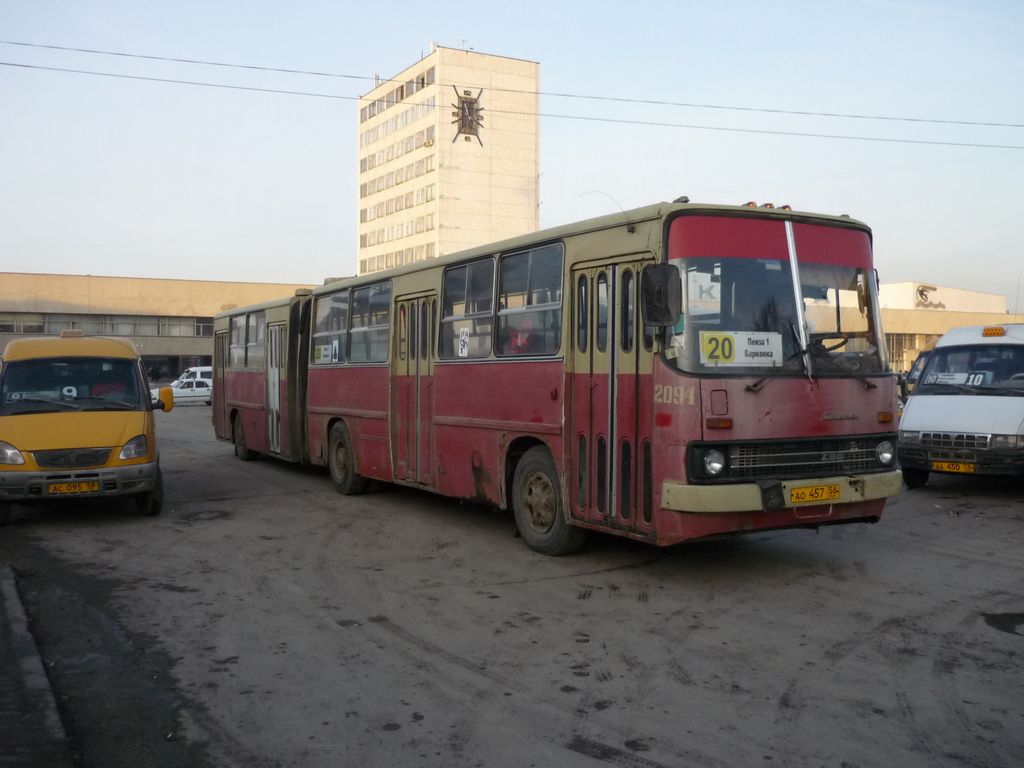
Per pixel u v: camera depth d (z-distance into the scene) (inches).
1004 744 173.8
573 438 324.2
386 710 193.3
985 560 332.8
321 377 552.1
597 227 313.6
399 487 543.5
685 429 273.9
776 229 298.8
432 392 422.3
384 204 4254.4
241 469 652.1
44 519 438.3
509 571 320.2
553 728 182.9
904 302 2940.5
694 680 209.6
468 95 3838.6
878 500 306.3
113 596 289.7
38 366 452.1
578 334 323.6
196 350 2780.5
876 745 173.6
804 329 295.4
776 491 276.7
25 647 230.2
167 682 211.9
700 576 310.3
